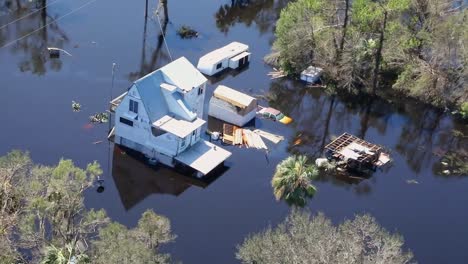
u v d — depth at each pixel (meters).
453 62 86.06
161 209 64.31
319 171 72.19
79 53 88.88
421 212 68.50
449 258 62.56
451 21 85.81
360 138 80.75
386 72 91.44
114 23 97.94
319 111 85.38
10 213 50.12
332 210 66.69
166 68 71.25
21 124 73.12
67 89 80.56
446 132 84.00
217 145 74.19
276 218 64.69
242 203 66.25
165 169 69.38
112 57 89.25
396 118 85.88
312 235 48.62
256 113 81.06
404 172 74.75
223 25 104.12
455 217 68.44
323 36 88.69
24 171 52.41
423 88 86.75
